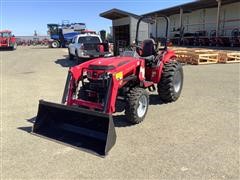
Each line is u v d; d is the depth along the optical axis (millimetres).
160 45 6383
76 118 4332
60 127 4523
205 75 10070
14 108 6160
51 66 14109
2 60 18500
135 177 3234
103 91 4641
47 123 4637
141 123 4977
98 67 4664
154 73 5789
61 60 17359
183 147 3988
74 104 4773
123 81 4668
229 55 13914
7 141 4312
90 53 13469
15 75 11203
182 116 5340
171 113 5531
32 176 3305
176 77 6238
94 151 3863
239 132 4512
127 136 4402
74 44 15414
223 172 3305
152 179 3188
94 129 4203
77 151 3916
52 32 37844
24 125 5027
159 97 6398
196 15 31312
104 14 20453
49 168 3475
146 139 4285
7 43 31188
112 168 3443
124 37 20625
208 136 4367
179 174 3277
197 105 6066
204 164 3496
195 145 4047
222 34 26797
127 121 4898
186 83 8539
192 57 13688
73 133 4359
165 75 5973
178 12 33062
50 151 3936
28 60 18031
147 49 6133
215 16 28438
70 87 4836
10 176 3316
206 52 13953
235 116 5293
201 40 27016
